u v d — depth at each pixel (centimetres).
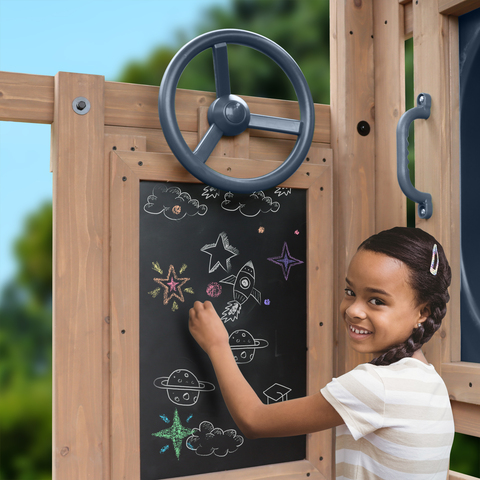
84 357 118
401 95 143
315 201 139
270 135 139
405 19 144
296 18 362
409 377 86
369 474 87
